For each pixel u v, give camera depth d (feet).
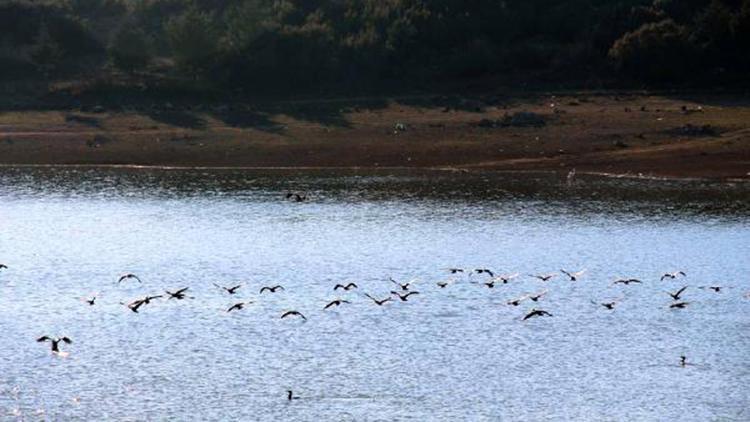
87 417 165.68
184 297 225.76
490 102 432.25
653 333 204.13
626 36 456.04
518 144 382.42
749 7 457.27
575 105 423.23
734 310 218.38
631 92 440.45
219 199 320.91
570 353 192.95
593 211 303.68
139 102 434.71
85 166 369.50
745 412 169.27
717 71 449.89
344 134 395.75
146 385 177.78
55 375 181.88
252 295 227.81
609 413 168.35
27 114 416.26
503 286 234.79
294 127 404.57
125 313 215.31
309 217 297.74
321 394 174.19
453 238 274.98
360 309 217.56
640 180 345.51
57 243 270.87
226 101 441.68
